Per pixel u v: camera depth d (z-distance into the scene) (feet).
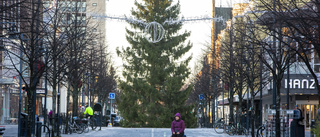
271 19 54.49
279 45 68.39
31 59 71.82
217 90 195.42
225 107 278.87
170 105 171.42
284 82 125.59
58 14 88.07
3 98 153.07
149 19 173.27
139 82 170.09
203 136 101.86
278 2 54.19
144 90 169.27
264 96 157.58
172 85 170.19
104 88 198.90
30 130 71.56
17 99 171.22
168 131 127.44
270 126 77.15
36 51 77.56
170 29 175.63
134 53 173.99
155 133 115.34
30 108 71.72
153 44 172.96
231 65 107.65
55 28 79.87
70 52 97.45
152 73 172.24
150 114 171.53
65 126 106.52
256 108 197.98
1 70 140.05
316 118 63.36
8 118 156.35
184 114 171.32
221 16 100.42
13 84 147.95
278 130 68.85
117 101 174.70
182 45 175.22
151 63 172.35
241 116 108.37
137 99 173.17
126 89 172.55
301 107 137.90
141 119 167.84
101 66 178.09
